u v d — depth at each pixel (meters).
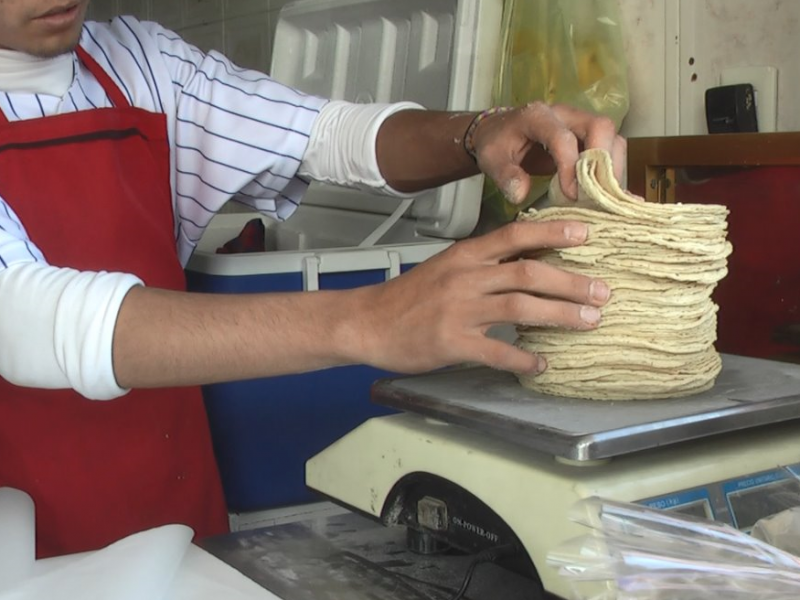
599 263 0.77
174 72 1.20
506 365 0.75
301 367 0.74
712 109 1.22
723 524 0.62
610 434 0.68
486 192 1.47
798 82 1.15
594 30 1.32
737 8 1.20
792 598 0.57
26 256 0.79
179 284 1.15
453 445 0.77
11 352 0.75
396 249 1.35
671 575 0.58
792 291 1.11
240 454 1.29
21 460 1.04
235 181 1.18
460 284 0.71
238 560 0.84
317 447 1.32
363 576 0.80
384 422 0.85
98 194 1.07
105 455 1.07
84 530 1.07
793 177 1.09
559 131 0.84
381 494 0.83
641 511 0.62
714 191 1.19
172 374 0.73
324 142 1.17
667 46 1.30
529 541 0.69
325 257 1.28
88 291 0.73
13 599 0.69
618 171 0.87
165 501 1.12
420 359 0.72
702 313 0.80
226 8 2.34
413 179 1.10
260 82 1.20
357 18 1.63
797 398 0.78
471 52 1.34
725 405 0.76
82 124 1.07
